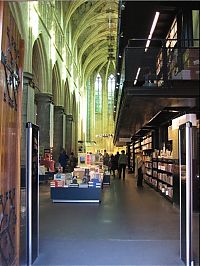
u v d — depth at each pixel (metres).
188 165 4.85
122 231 7.01
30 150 4.89
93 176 11.86
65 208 10.19
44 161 20.20
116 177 24.02
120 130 18.78
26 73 16.20
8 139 4.12
